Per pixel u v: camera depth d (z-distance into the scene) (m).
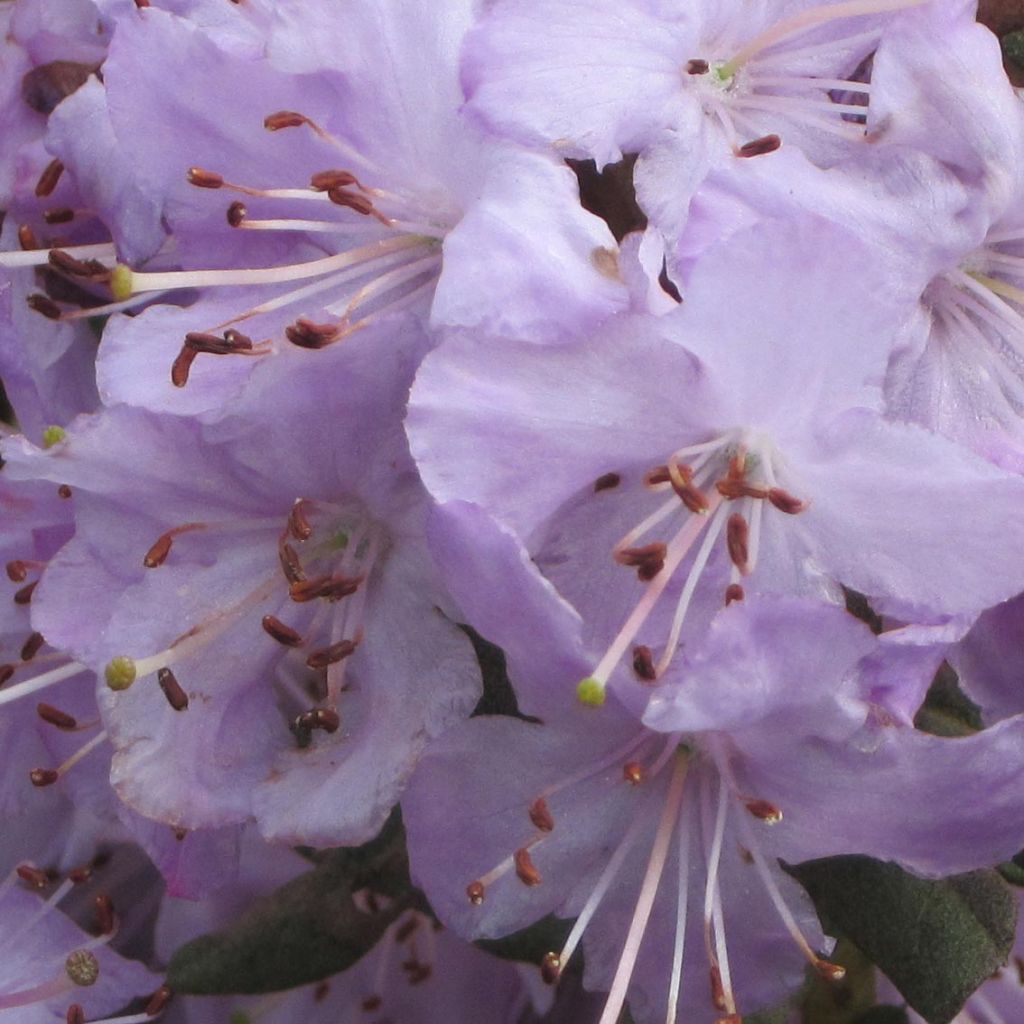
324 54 0.21
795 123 0.22
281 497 0.22
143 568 0.22
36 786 0.24
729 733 0.21
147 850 0.23
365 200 0.22
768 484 0.21
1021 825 0.21
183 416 0.21
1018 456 0.22
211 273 0.22
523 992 0.26
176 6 0.22
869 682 0.21
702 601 0.21
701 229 0.21
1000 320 0.22
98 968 0.24
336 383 0.21
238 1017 0.25
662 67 0.22
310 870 0.25
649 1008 0.23
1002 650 0.22
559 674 0.21
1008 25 0.24
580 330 0.20
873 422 0.21
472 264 0.20
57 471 0.22
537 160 0.21
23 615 0.24
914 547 0.21
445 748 0.22
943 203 0.21
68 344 0.24
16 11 0.25
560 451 0.21
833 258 0.20
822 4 0.23
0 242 0.25
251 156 0.22
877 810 0.21
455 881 0.22
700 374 0.21
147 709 0.22
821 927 0.23
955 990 0.22
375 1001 0.26
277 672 0.24
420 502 0.22
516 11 0.21
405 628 0.22
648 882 0.22
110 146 0.23
